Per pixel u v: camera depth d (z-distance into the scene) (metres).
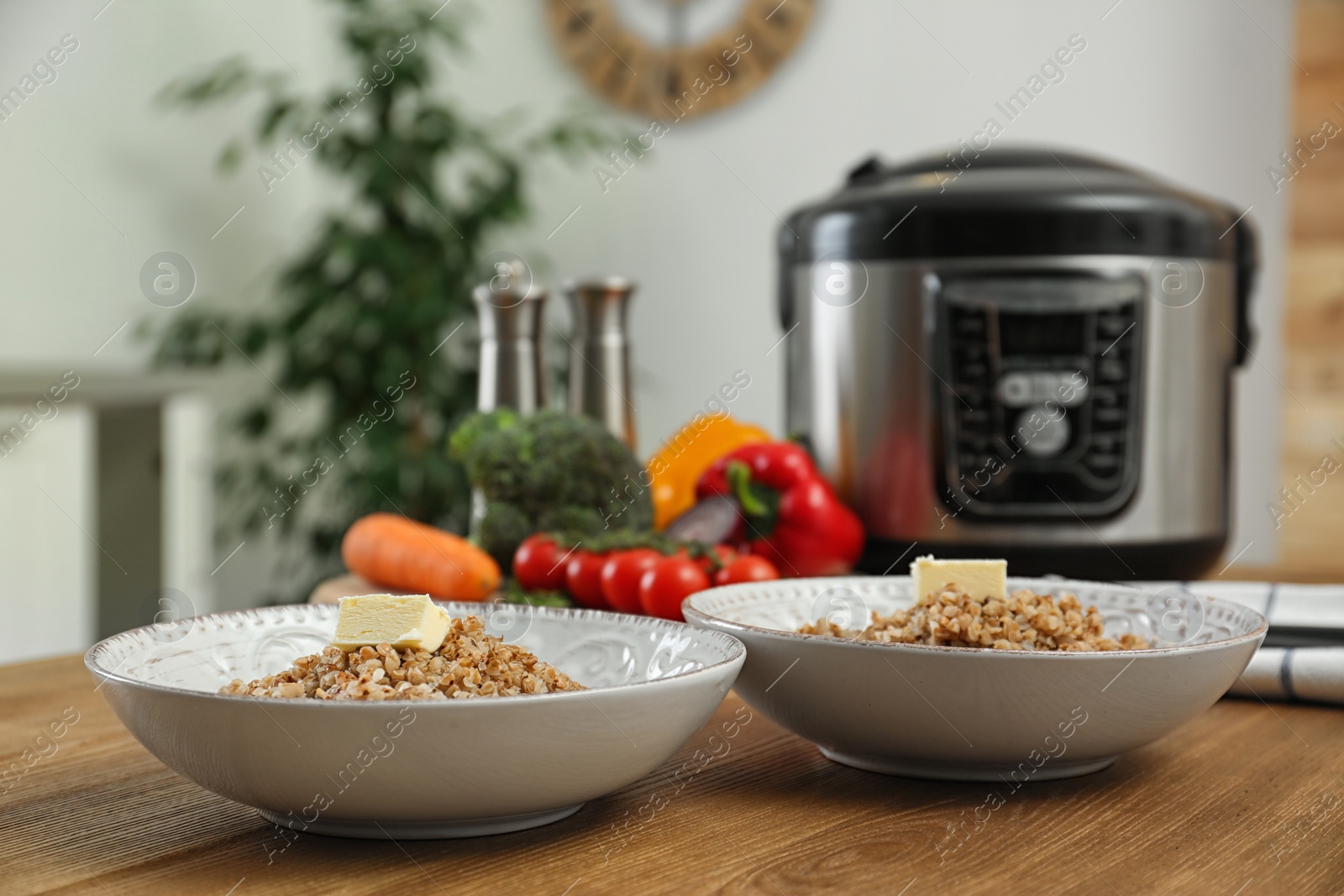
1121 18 2.01
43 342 2.34
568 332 2.59
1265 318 1.90
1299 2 1.84
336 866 0.56
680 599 1.05
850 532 1.27
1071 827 0.62
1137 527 1.22
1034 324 1.18
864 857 0.57
